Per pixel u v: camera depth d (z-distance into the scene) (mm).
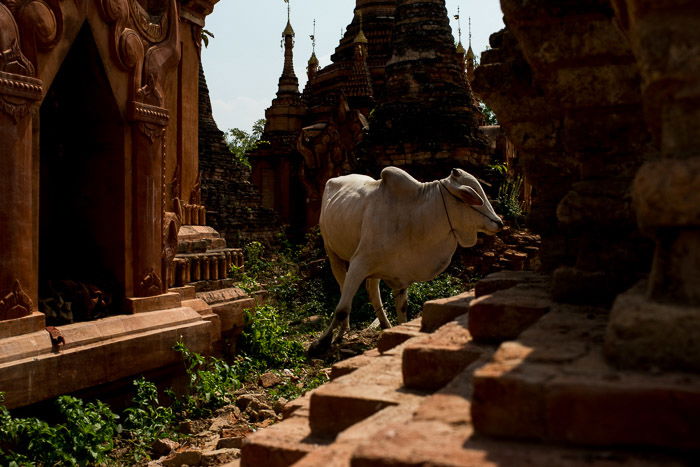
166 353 6688
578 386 1595
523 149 4078
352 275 6684
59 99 6902
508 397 1661
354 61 25141
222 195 22141
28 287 5496
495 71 3865
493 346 2711
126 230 6758
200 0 9641
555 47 2930
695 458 1501
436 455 1538
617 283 2904
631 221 2918
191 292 8102
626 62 2871
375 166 14055
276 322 10031
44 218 7035
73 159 6969
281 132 28094
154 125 6996
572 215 3047
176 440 5691
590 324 2430
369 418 2328
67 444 4992
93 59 6520
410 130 13766
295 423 2887
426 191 6477
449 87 14203
